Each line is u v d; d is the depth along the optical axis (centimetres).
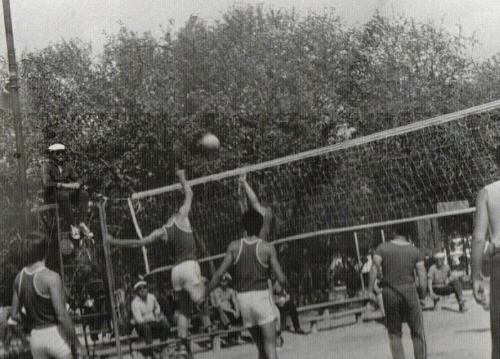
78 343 620
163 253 1091
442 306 1138
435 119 1014
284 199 1310
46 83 1385
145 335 904
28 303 615
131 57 1415
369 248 1260
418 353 688
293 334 1011
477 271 518
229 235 1227
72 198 911
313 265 1223
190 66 1416
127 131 1369
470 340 848
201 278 914
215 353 918
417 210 1277
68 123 1366
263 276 693
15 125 980
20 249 969
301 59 1443
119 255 1073
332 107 1424
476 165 1319
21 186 973
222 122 1366
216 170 1323
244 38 1441
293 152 1368
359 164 1345
